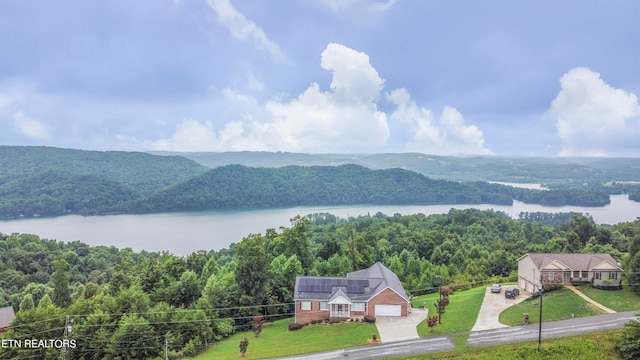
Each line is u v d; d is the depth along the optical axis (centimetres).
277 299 9169
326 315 7744
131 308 7588
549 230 19550
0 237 18900
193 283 9062
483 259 12194
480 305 7844
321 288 7925
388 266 11712
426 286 10250
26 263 15625
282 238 11538
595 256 8506
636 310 6931
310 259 11562
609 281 8088
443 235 16950
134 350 6869
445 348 5900
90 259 17112
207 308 8200
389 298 7644
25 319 6812
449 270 11781
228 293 8806
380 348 6078
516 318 6938
